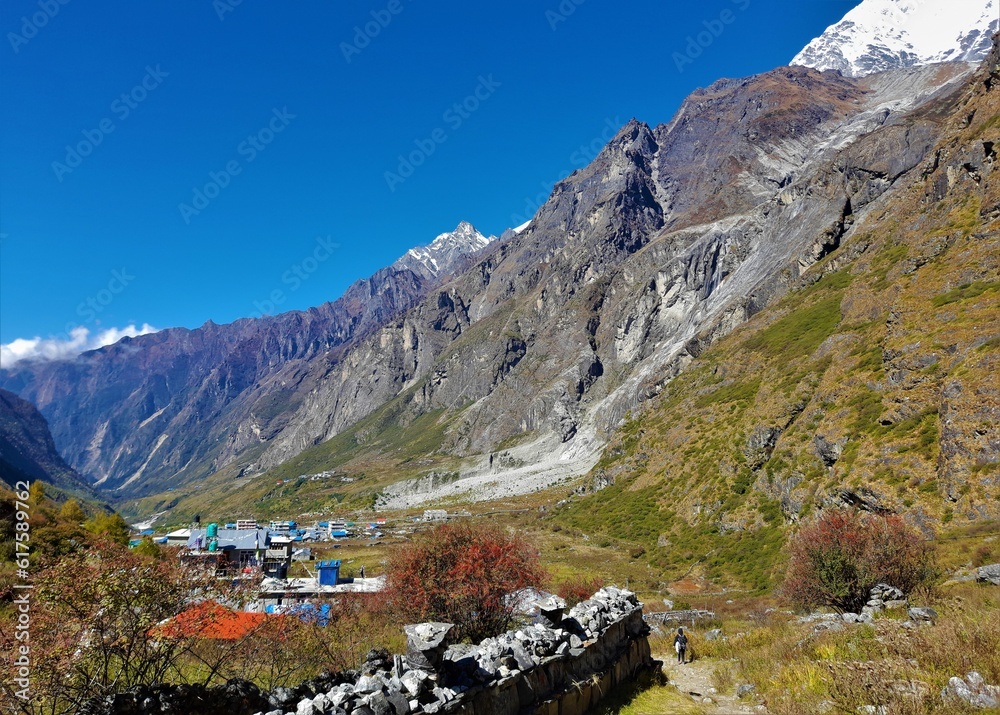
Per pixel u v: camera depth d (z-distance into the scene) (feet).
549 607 45.91
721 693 50.26
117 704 26.27
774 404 267.59
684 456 319.27
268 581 90.99
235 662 42.83
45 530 82.79
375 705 28.40
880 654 42.86
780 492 211.41
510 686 36.52
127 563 34.78
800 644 53.57
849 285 323.78
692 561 215.51
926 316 182.70
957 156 296.51
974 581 70.33
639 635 56.59
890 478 143.02
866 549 71.26
